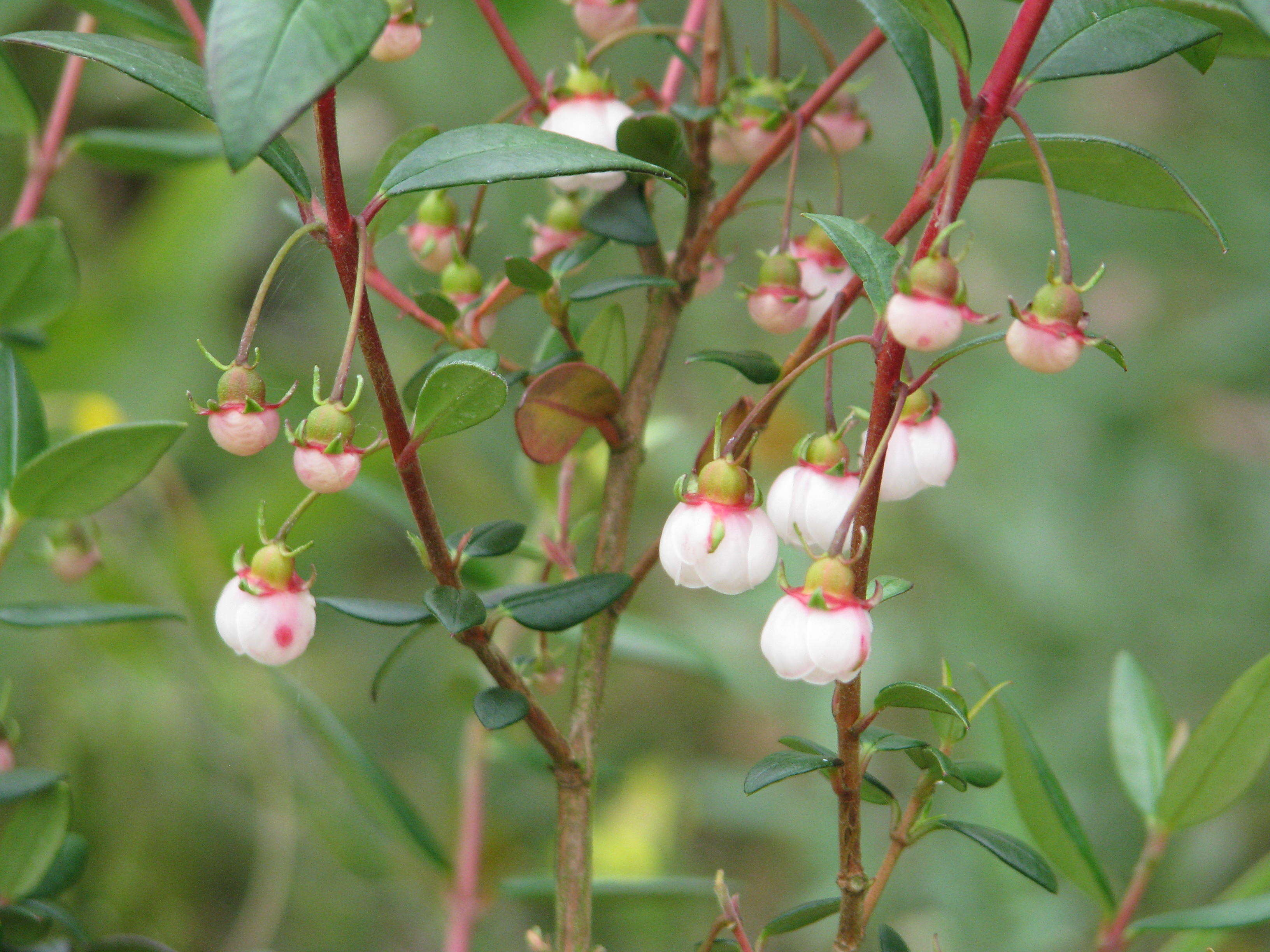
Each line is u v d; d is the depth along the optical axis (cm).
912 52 40
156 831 61
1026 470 65
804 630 39
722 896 41
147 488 60
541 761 50
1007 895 57
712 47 44
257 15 37
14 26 55
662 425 50
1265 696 42
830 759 40
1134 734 45
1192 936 45
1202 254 65
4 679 60
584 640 42
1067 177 41
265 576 40
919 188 40
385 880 53
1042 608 64
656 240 42
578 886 42
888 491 41
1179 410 67
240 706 55
